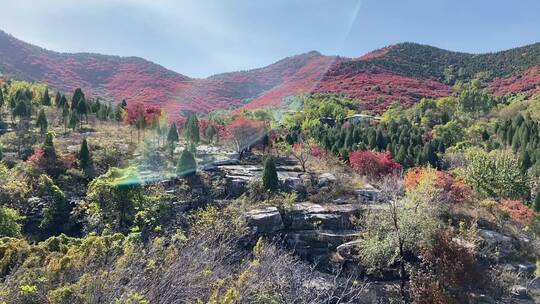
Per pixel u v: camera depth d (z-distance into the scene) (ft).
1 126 87.30
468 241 53.31
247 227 50.67
